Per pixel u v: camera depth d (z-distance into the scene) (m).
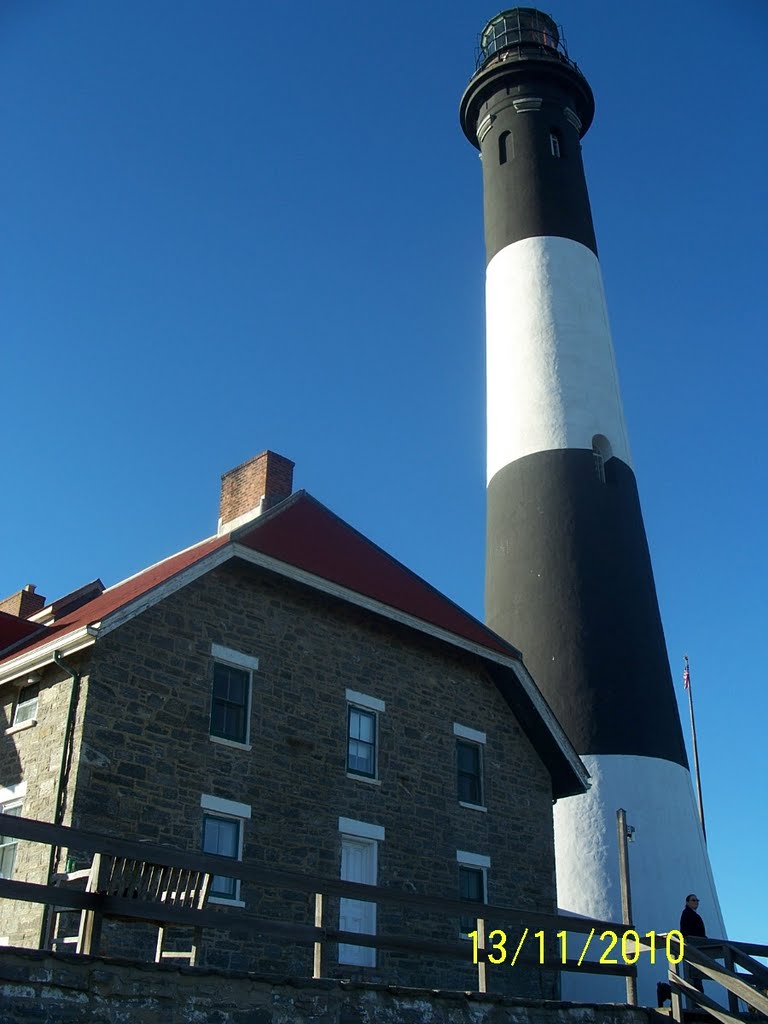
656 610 25.19
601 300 29.05
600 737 22.80
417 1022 11.34
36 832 9.05
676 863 21.91
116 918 10.02
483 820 19.25
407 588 20.38
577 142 31.50
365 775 17.77
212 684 16.28
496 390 28.06
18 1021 8.59
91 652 15.03
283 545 18.23
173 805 15.13
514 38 32.50
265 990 10.30
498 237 29.86
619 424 27.12
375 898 11.55
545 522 25.23
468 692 20.14
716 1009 12.81
